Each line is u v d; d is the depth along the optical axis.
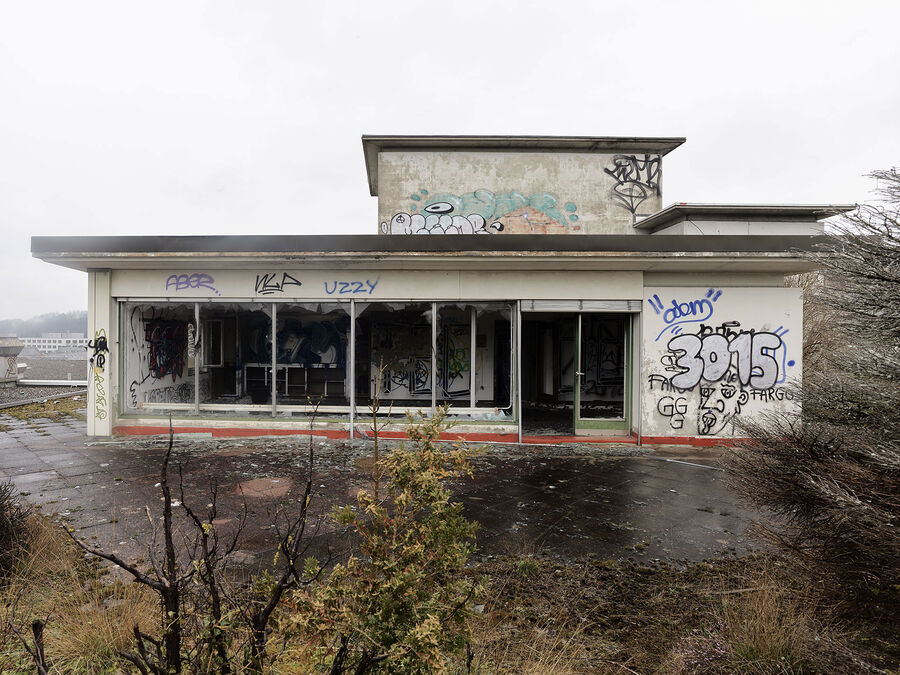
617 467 7.96
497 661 2.95
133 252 9.09
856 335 3.40
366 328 12.95
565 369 13.88
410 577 2.13
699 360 9.51
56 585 3.72
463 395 10.89
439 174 14.55
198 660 2.05
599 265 9.23
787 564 3.95
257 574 4.10
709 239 8.71
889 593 2.99
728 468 4.05
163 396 10.95
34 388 18.03
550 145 14.41
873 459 3.09
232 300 9.84
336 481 6.91
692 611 3.68
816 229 11.42
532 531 5.30
